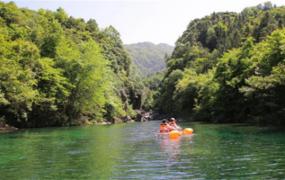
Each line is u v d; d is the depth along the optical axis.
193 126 55.50
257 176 16.64
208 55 136.50
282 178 16.11
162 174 17.72
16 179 17.20
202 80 94.12
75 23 118.75
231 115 65.81
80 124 75.44
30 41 70.00
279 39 50.41
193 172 17.91
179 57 160.75
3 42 59.22
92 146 29.95
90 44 78.56
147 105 140.88
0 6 79.62
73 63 71.75
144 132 46.19
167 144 30.34
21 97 54.88
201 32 174.38
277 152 23.41
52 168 19.75
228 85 64.25
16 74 54.72
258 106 54.28
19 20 80.19
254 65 57.38
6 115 59.25
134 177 17.22
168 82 125.88
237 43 110.25
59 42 72.44
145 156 23.66
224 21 169.50
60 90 67.88
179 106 104.19
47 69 64.19
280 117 47.69
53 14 113.69
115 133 45.09
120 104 102.50
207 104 75.56
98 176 17.56
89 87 75.31
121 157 23.41
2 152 26.56
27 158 23.45
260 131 40.38
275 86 45.88
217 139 32.91
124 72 135.88
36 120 64.94
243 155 22.70
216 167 19.00
